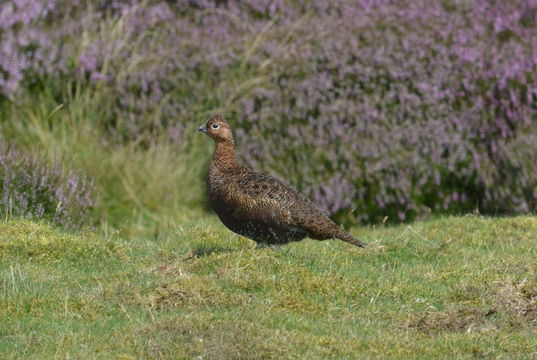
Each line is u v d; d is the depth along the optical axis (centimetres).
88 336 1171
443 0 2850
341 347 1163
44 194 1998
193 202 2388
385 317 1316
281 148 2420
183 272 1464
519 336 1223
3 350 1130
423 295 1420
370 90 2489
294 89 2511
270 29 2848
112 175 2358
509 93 2423
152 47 2755
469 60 2488
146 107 2562
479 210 2366
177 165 2447
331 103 2458
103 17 2956
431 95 2439
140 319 1240
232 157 1575
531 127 2359
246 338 1138
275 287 1389
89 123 2503
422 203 2367
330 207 2355
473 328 1255
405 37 2605
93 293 1354
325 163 2395
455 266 1588
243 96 2541
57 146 2386
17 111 2509
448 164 2386
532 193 2325
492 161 2372
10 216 1870
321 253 1659
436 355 1161
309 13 2903
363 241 1838
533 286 1392
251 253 1513
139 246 1764
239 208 1516
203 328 1174
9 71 2528
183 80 2612
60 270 1545
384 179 2372
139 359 1095
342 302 1373
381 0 2872
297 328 1231
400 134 2395
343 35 2658
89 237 1814
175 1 3052
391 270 1590
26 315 1270
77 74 2622
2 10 2662
